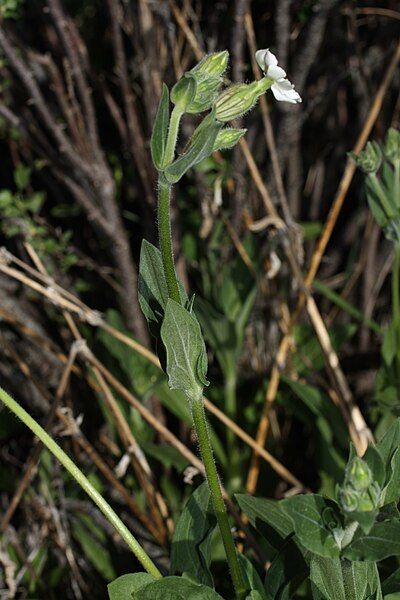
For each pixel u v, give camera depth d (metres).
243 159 0.93
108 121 1.07
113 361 0.95
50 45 0.98
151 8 0.90
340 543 0.63
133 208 1.10
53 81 0.90
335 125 1.10
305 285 0.91
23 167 1.01
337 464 0.86
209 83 0.63
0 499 0.96
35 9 0.97
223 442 0.95
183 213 1.04
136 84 1.01
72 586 0.88
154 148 0.63
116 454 0.92
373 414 0.92
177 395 0.92
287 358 0.97
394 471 0.65
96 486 0.90
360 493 0.61
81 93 0.90
